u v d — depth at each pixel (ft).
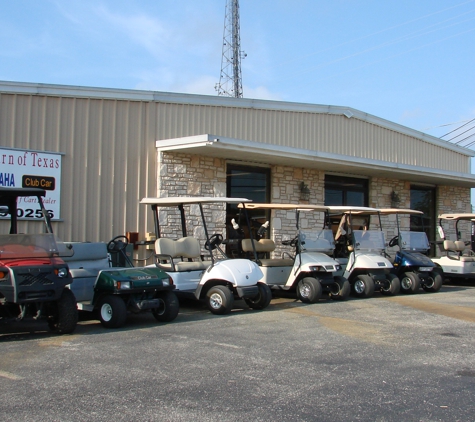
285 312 27.94
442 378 16.26
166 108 39.06
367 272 34.78
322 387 15.19
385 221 52.95
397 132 55.98
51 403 13.64
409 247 38.81
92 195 35.50
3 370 16.48
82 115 35.53
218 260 28.78
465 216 44.86
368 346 20.26
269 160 42.50
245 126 43.52
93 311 25.50
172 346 19.81
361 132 52.49
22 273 20.12
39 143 33.88
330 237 33.94
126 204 36.70
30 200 33.01
